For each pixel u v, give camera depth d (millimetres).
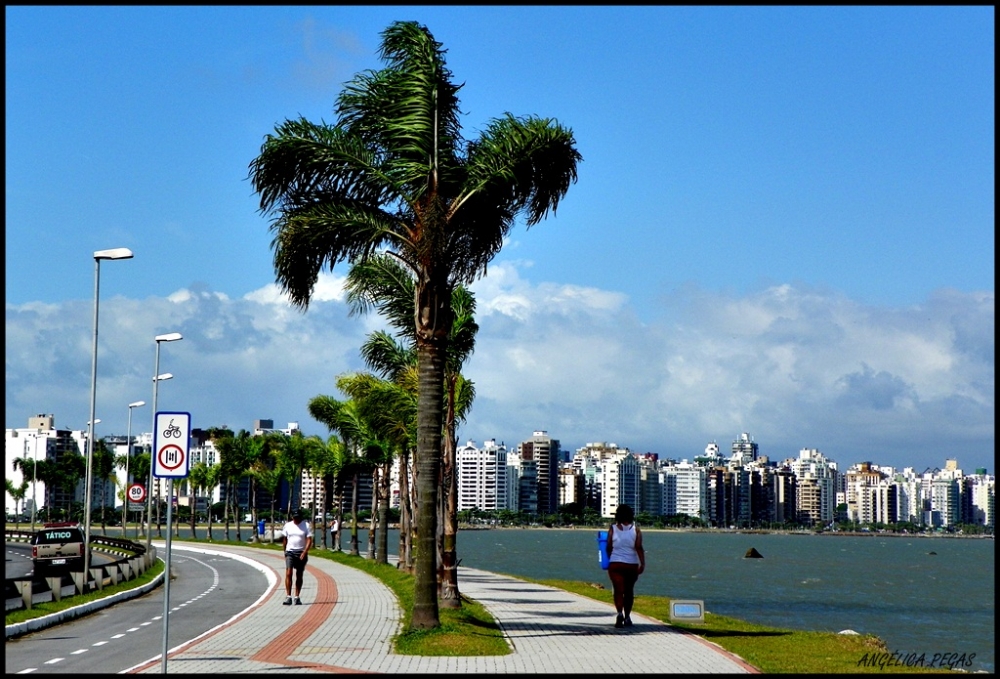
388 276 26891
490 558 141250
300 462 83250
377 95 21234
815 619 58656
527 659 16766
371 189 21312
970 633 52250
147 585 37375
